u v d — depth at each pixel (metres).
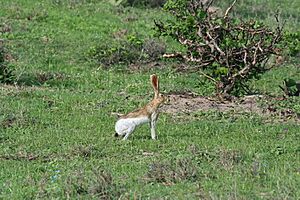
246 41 22.23
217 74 22.39
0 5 35.62
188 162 14.10
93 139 16.88
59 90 23.48
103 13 36.50
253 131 17.94
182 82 26.02
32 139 16.98
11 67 25.73
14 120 18.61
